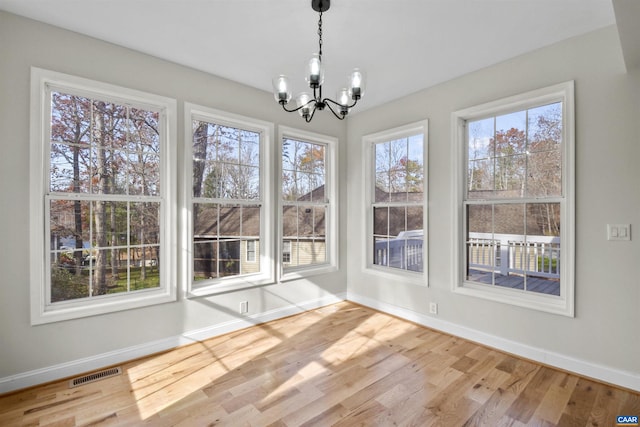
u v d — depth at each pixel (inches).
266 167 136.8
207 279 121.4
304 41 97.0
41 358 87.6
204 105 117.9
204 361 102.0
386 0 77.4
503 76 108.9
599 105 89.4
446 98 125.0
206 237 121.3
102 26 89.5
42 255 87.5
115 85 98.6
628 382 84.9
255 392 85.0
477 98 115.8
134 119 105.1
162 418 74.6
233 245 128.7
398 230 147.0
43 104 87.7
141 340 104.1
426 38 94.9
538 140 104.0
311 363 101.0
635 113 84.2
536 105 104.3
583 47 92.1
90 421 73.4
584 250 92.0
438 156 127.6
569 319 94.7
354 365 99.6
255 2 78.5
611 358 87.6
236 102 126.8
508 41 96.5
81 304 94.7
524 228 107.0
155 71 106.8
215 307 121.1
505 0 77.4
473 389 86.4
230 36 94.4
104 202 99.6
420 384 89.0
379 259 156.4
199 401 81.0
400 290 142.9
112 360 98.4
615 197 87.0
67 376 91.0
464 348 111.7
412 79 123.3
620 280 86.4
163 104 108.3
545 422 73.2
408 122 138.6
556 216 99.8
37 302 86.4
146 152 107.3
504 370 96.4
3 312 82.7
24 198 85.0
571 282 93.7
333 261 163.5
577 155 93.0
